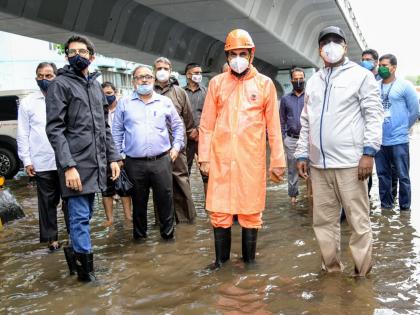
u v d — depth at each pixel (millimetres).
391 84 5980
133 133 5098
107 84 6875
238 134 4070
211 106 4250
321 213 3877
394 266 4020
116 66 28797
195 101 6867
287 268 4121
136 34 12812
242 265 4250
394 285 3596
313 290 3572
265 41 15969
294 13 15273
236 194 4090
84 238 3986
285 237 5152
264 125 4203
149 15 12758
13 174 11867
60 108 3861
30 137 5020
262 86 4141
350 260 4250
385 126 6004
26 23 9391
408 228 5234
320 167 3781
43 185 4992
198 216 6434
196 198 7910
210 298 3537
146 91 5121
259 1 12156
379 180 6246
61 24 9891
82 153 3936
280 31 15320
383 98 6020
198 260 4477
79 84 4004
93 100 4055
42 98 5055
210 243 5043
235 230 5582
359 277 3787
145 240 5309
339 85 3695
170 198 5211
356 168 3676
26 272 4395
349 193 3701
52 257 4836
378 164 6188
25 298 3736
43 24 9477
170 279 3994
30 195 9383
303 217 6074
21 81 22656
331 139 3695
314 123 3799
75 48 3949
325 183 3832
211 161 4191
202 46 17719
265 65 23766
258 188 4117
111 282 3982
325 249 3893
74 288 3881
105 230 5895
